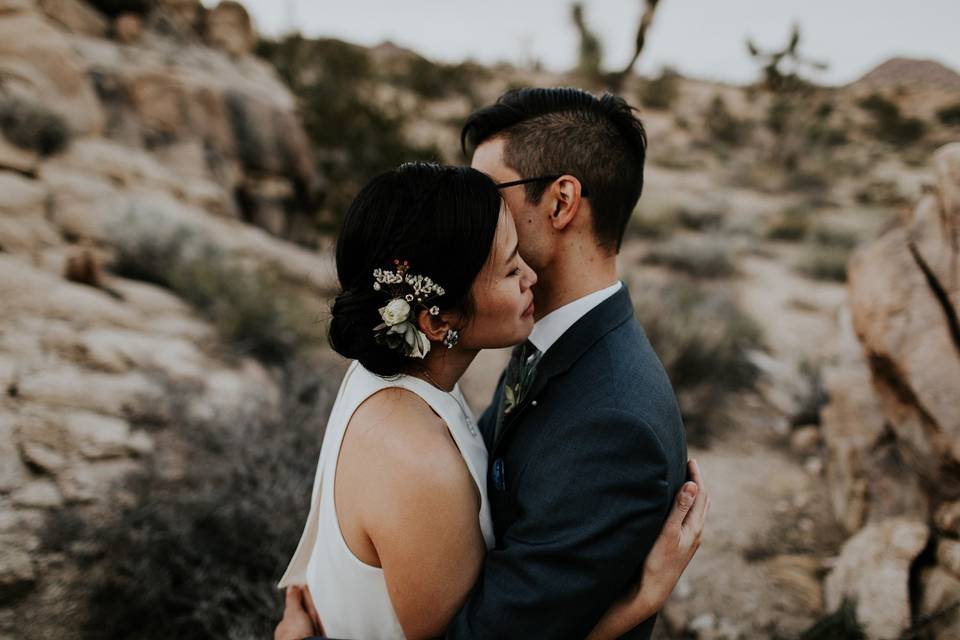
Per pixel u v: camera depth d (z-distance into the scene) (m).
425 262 0.90
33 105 6.43
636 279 7.92
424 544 0.91
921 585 2.13
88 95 7.45
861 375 3.31
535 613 0.90
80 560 2.33
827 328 6.68
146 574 2.23
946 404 2.05
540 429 1.02
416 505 0.89
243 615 2.22
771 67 17.64
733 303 6.86
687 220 12.80
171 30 10.49
